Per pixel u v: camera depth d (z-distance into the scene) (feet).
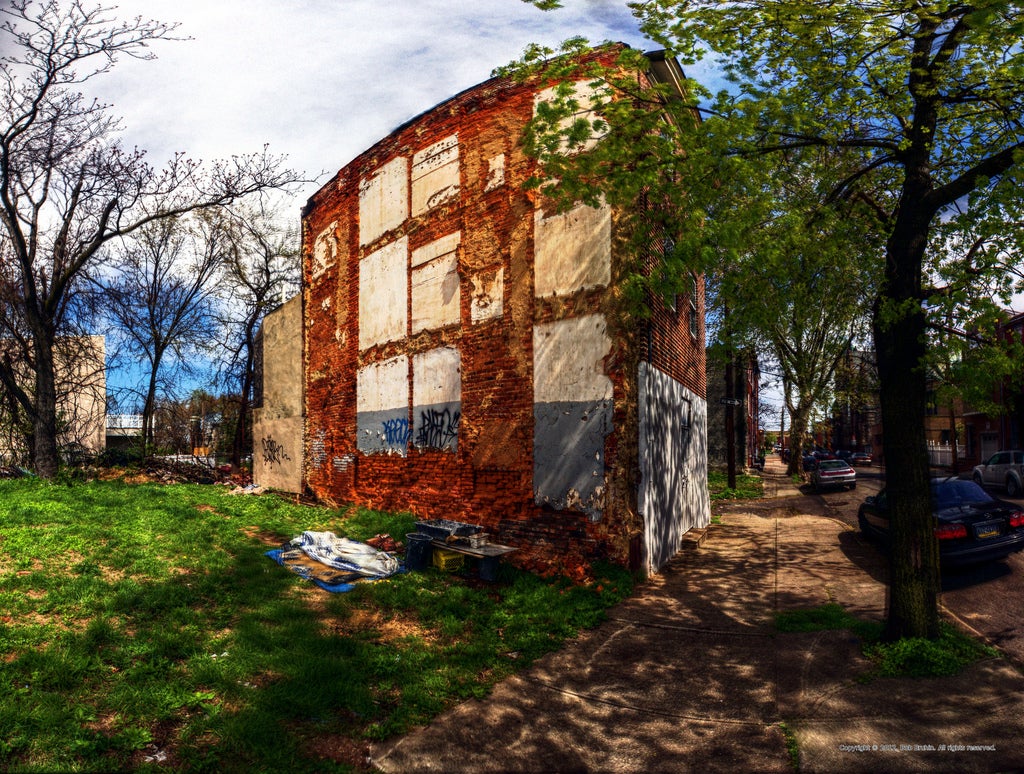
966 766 13.06
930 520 19.36
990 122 22.76
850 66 21.75
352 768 13.51
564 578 27.91
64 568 25.38
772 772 13.35
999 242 20.03
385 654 19.40
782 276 23.22
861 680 17.44
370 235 46.26
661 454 33.58
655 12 21.16
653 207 30.25
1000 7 14.69
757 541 39.91
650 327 31.68
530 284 32.99
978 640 20.31
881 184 26.96
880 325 20.51
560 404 31.14
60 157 56.18
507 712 16.30
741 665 18.97
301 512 45.73
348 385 48.62
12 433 73.72
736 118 21.56
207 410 115.03
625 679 18.31
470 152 37.17
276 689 16.33
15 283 62.90
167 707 15.14
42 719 13.84
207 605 22.91
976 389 20.66
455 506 36.35
